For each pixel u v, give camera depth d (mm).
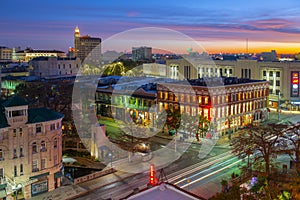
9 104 52719
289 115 124688
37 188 56812
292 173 47219
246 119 103875
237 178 55688
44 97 117625
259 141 57188
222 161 73062
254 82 107188
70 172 66500
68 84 135250
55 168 58969
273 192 39750
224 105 96688
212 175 64250
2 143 52375
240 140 62562
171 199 31516
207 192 56156
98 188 59281
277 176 45562
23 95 127812
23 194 55469
